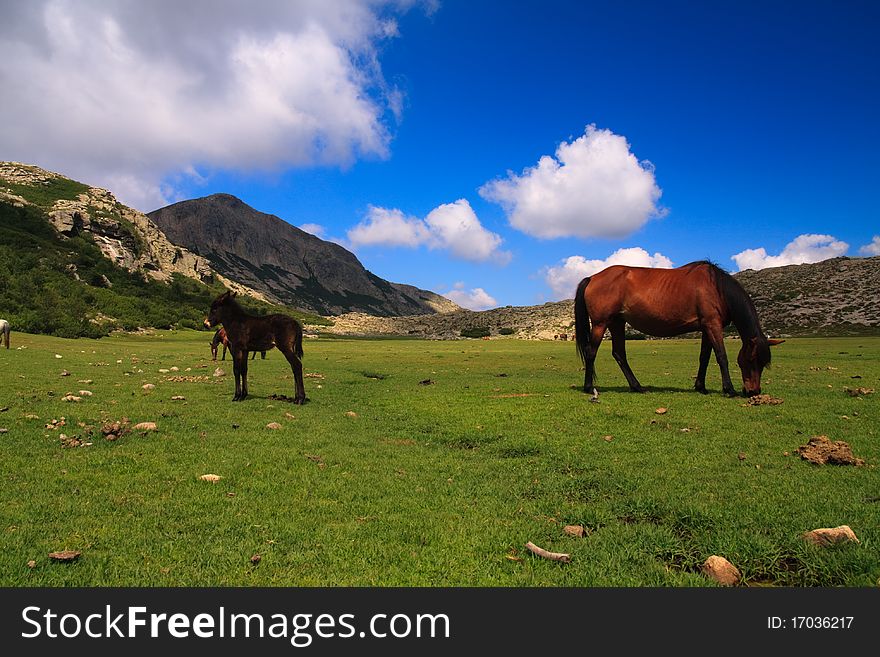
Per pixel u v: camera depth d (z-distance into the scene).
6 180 171.25
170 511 5.96
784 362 27.19
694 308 14.39
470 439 10.30
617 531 5.55
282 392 17.17
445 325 181.38
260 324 14.80
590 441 9.67
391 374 25.02
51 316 61.00
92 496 6.41
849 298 113.19
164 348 45.84
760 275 147.00
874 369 22.05
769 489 6.76
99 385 16.83
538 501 6.59
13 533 5.23
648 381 19.48
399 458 8.83
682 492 6.71
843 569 4.63
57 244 126.94
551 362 32.59
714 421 11.00
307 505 6.30
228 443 9.46
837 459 7.91
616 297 14.92
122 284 123.19
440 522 5.80
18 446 8.73
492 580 4.51
